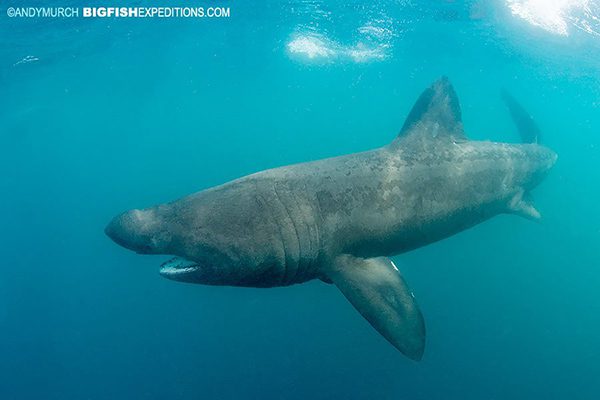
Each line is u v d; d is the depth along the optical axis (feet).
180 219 15.69
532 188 27.02
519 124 32.58
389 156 18.56
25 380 50.93
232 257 15.49
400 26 51.44
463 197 20.12
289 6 48.83
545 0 41.50
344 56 65.10
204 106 112.27
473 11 46.37
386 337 14.67
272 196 16.15
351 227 17.06
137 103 101.30
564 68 62.54
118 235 16.24
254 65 72.95
